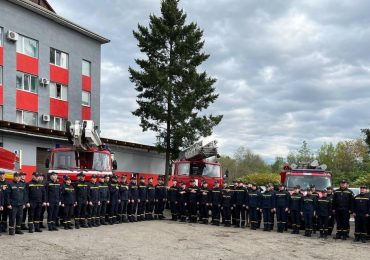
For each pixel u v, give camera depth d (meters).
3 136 25.45
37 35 34.53
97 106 41.25
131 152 36.25
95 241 13.05
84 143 17.91
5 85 31.53
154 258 11.02
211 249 12.67
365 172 45.34
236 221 18.81
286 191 17.77
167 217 21.64
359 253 13.19
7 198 13.55
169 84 32.19
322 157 54.44
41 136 27.38
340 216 16.45
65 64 37.69
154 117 32.78
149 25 33.78
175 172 23.42
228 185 19.77
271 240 15.09
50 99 35.84
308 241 15.31
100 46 42.03
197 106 33.59
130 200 18.67
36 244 12.12
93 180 16.59
